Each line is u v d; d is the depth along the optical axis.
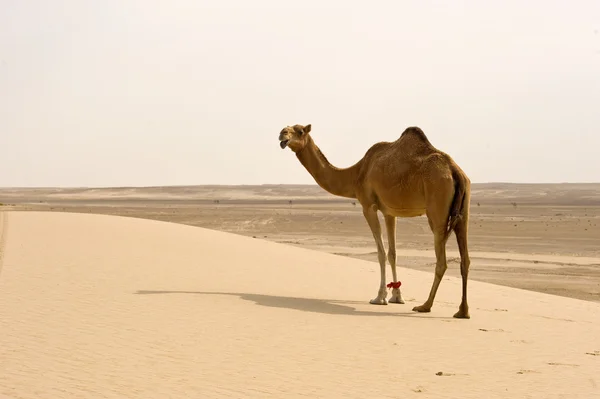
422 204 13.74
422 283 19.02
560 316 14.49
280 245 25.39
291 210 101.62
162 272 16.88
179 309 12.34
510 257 36.69
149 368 8.47
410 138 14.09
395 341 10.62
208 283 15.76
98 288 14.19
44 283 14.45
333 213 85.69
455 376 8.66
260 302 13.57
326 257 22.95
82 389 7.52
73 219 29.56
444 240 13.42
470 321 12.80
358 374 8.60
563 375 8.84
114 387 7.63
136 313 11.80
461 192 13.30
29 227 25.62
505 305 15.81
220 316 11.88
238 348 9.69
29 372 8.08
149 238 23.44
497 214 93.31
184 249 21.36
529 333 11.75
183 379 8.05
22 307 11.91
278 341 10.23
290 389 7.84
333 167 15.47
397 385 8.17
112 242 21.92
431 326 12.02
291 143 15.27
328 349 9.88
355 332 11.16
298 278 17.61
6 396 7.14
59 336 9.92
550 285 26.05
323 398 7.55
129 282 15.15
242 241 25.11
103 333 10.21
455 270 30.66
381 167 14.27
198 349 9.52
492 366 9.26
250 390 7.73
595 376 8.81
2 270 15.89
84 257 18.53
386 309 13.91
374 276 19.27
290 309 12.98
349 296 15.57
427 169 13.48
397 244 44.38
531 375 8.81
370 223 14.78
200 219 74.44
